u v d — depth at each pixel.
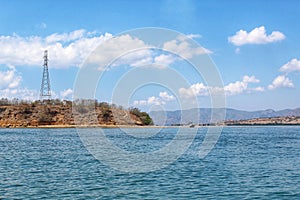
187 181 44.00
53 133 170.62
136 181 43.97
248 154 74.94
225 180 44.66
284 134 176.88
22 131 193.25
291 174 49.16
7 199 35.22
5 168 54.62
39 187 40.50
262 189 39.81
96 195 36.88
